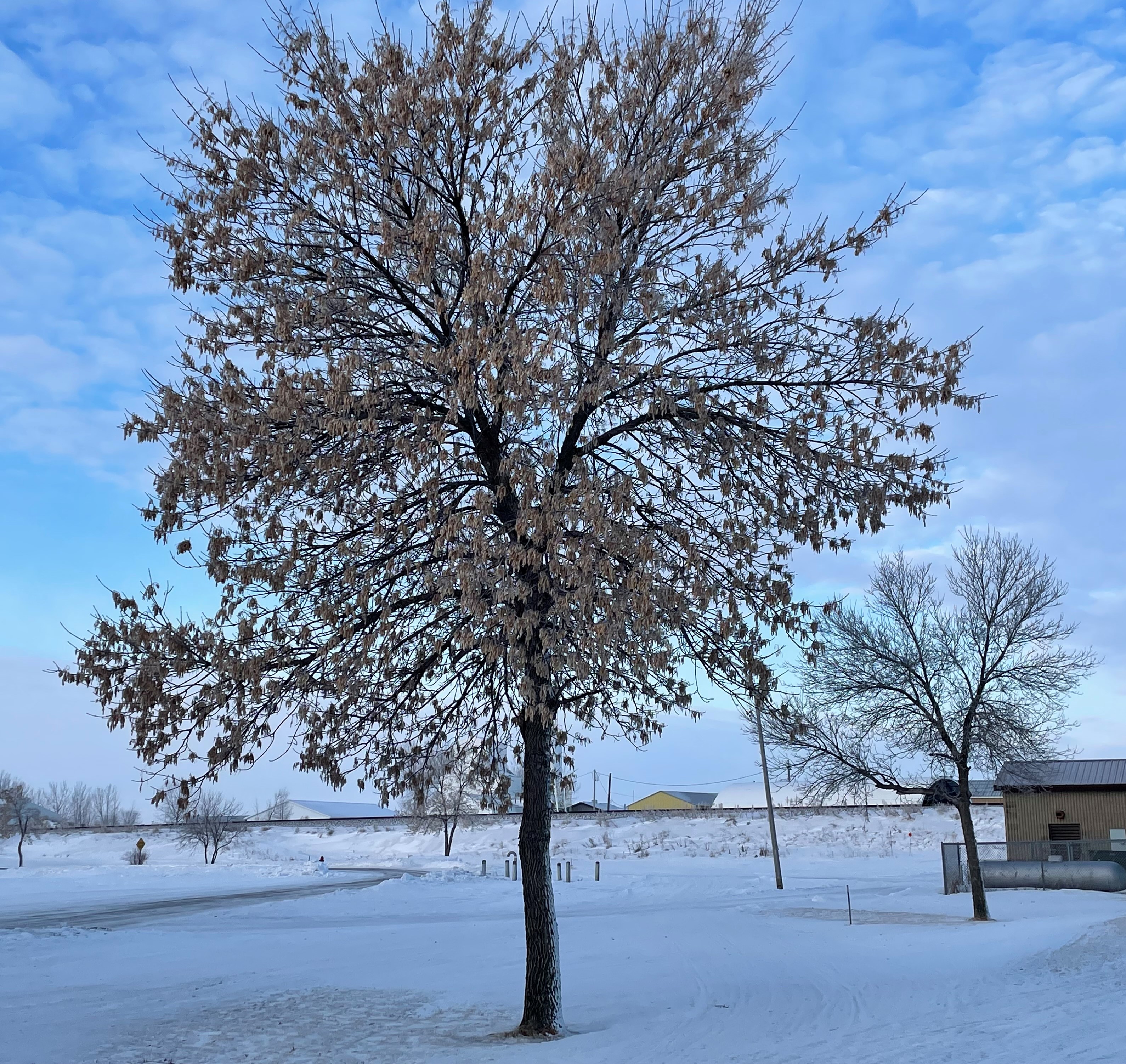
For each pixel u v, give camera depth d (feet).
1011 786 101.96
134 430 37.01
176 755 36.29
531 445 36.01
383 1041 37.42
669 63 40.06
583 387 34.37
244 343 39.32
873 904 97.76
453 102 39.58
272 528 36.55
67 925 85.92
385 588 38.88
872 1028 37.42
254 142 40.19
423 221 36.86
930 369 38.50
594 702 41.16
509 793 46.24
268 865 190.39
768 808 123.85
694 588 33.55
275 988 50.14
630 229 39.78
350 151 39.83
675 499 39.11
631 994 47.06
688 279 39.91
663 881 132.57
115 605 35.58
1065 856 125.39
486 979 52.49
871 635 85.71
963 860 123.54
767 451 40.22
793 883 129.59
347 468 36.52
